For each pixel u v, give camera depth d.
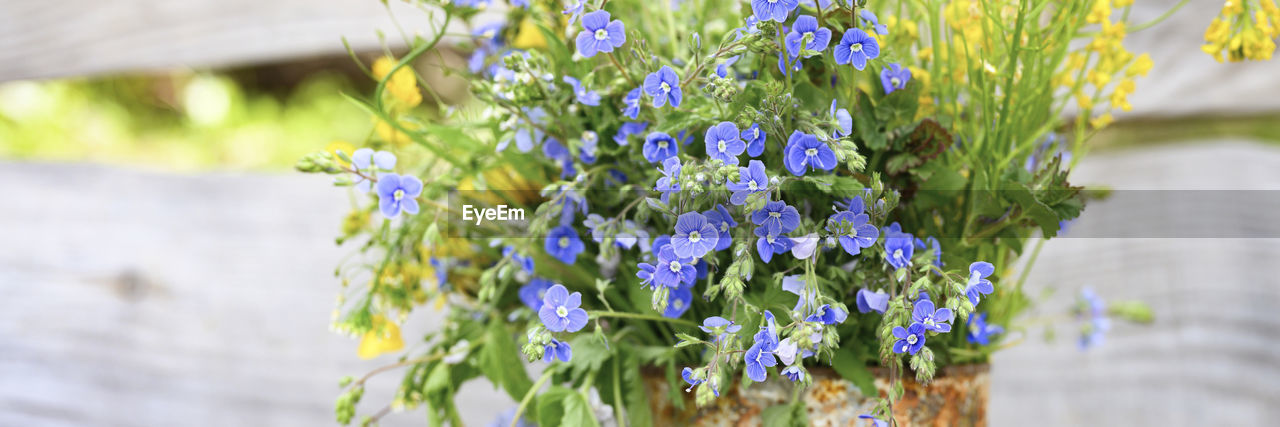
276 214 0.62
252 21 0.60
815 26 0.36
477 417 0.60
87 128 0.95
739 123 0.35
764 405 0.39
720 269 0.39
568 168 0.41
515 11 0.43
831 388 0.39
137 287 0.60
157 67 0.61
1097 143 0.64
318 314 0.60
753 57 0.39
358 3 0.59
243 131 1.01
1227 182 0.61
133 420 0.58
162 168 0.63
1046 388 0.60
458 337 0.43
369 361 0.59
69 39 0.61
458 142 0.41
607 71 0.40
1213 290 0.59
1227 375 0.57
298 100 1.05
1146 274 0.60
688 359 0.40
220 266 0.61
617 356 0.40
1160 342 0.59
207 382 0.59
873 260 0.38
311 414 0.59
